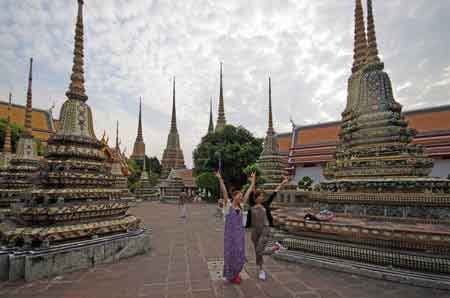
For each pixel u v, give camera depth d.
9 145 16.44
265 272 6.87
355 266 6.65
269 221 6.80
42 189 8.02
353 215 8.37
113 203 8.95
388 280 6.10
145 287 5.90
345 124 10.72
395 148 8.51
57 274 6.70
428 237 5.93
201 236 12.71
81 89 9.49
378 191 8.02
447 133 28.12
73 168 8.48
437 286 5.58
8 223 8.68
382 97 9.34
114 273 6.86
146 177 55.38
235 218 6.22
